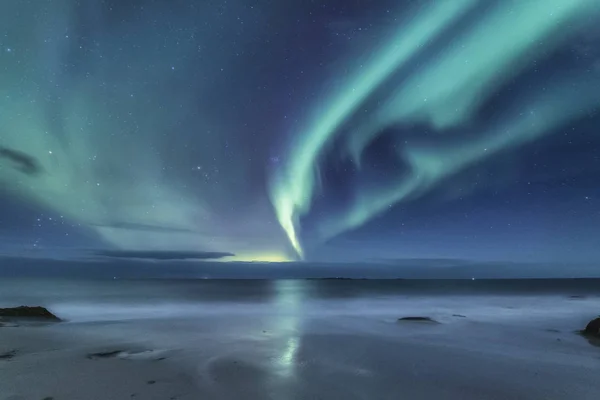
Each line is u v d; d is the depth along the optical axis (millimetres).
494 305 35500
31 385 8086
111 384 8242
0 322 17359
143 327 17969
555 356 11977
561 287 98688
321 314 25938
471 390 8242
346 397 7648
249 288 83625
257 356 11453
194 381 8578
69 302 35375
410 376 9336
